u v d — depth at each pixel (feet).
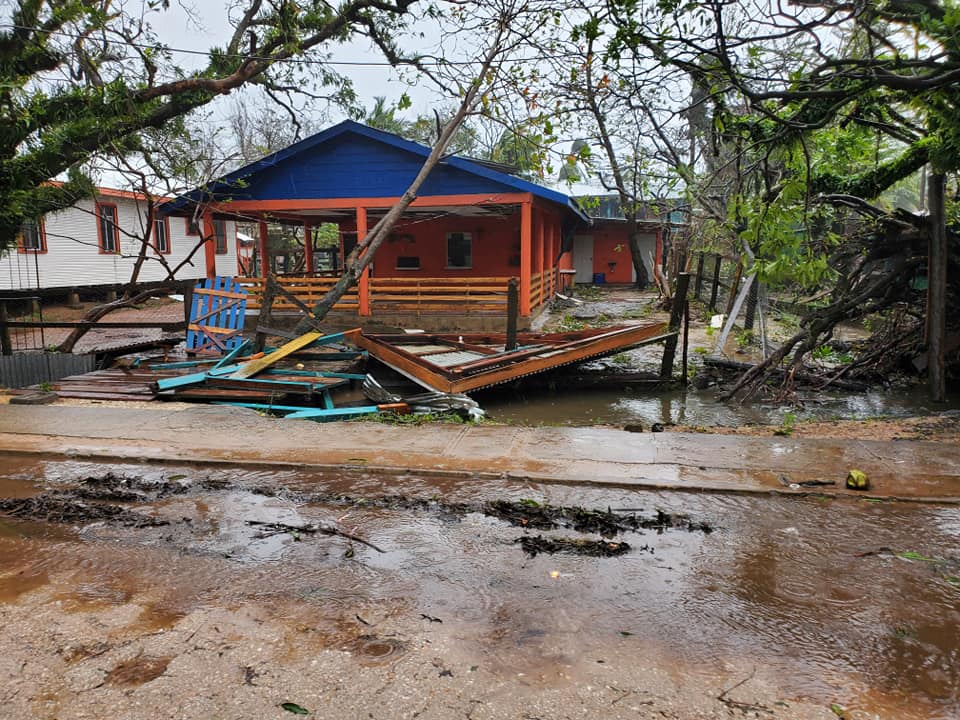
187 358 38.99
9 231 40.16
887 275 33.37
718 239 68.54
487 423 24.97
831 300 40.29
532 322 53.36
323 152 53.31
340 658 9.71
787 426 24.58
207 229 54.29
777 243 22.15
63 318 67.46
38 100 36.24
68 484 17.76
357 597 11.57
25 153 38.40
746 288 43.50
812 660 9.62
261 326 36.88
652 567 12.59
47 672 9.48
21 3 34.88
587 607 11.14
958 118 22.15
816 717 8.38
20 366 36.42
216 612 11.11
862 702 8.68
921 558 12.80
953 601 11.23
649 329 37.22
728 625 10.55
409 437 22.08
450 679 9.20
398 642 10.12
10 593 11.88
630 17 17.49
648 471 17.95
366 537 14.15
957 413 27.71
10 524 15.07
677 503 15.78
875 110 27.96
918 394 33.73
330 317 52.75
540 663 9.55
